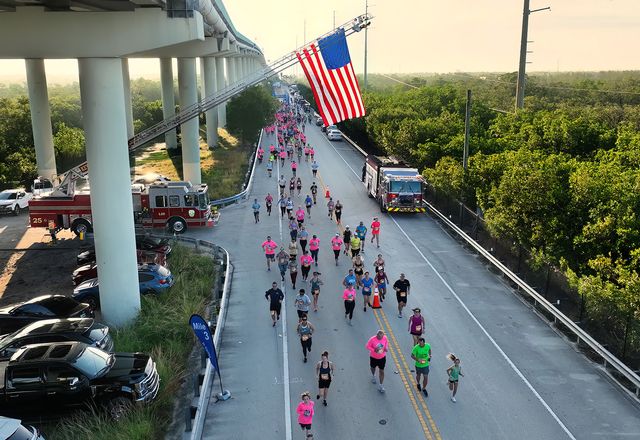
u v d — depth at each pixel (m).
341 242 25.98
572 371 16.66
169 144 64.31
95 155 18.97
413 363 16.88
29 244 30.34
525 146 33.53
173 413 14.48
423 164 40.88
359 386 15.59
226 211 36.66
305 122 90.06
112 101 18.83
